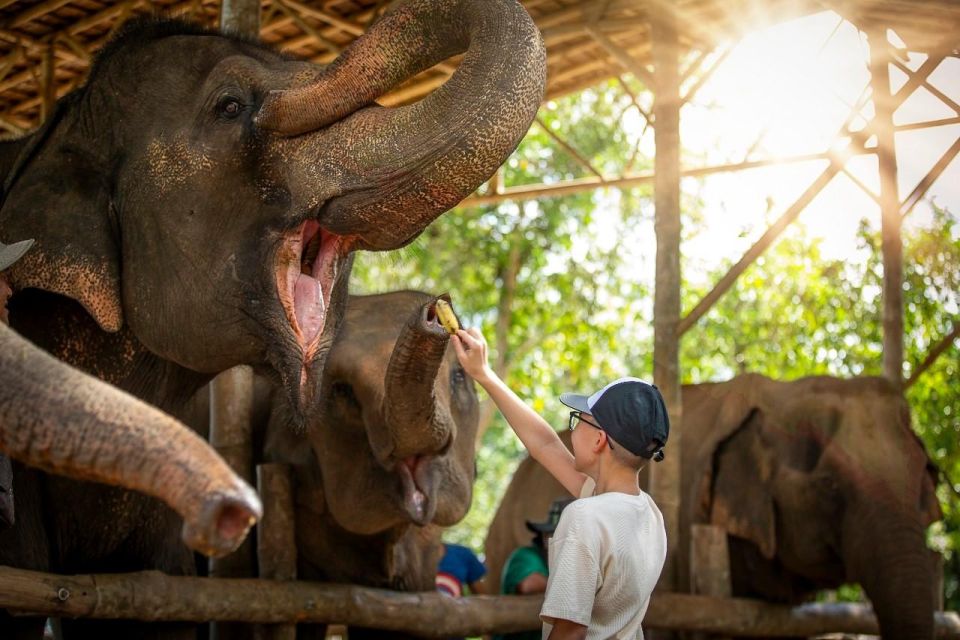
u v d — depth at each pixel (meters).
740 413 7.16
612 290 14.79
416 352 3.65
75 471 1.78
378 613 4.85
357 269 13.42
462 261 14.62
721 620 6.18
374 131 3.02
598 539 2.97
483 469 17.23
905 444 6.73
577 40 7.98
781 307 11.81
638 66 7.07
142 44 3.68
